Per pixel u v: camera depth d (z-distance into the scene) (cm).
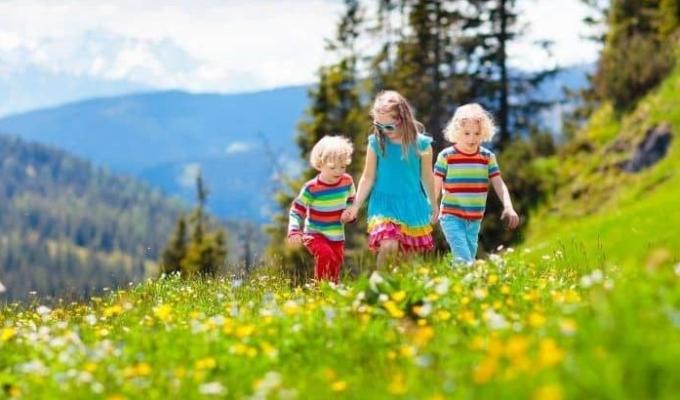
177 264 8738
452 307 805
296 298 990
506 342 595
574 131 5978
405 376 590
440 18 6931
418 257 1021
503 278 942
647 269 655
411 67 6975
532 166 5297
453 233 1152
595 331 514
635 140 4966
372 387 578
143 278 1417
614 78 5372
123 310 1021
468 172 1161
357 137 6128
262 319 810
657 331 487
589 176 5069
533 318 637
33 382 659
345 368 651
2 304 1305
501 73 7062
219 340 715
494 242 4772
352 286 929
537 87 7056
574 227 4606
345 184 1171
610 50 5656
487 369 479
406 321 796
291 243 1166
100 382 629
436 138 6850
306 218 1180
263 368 655
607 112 5447
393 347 686
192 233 8862
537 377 461
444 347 637
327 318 751
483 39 7038
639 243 3094
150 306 1061
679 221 3209
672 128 4819
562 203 5003
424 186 1123
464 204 1162
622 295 579
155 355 700
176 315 944
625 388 429
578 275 1036
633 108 5262
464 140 1160
